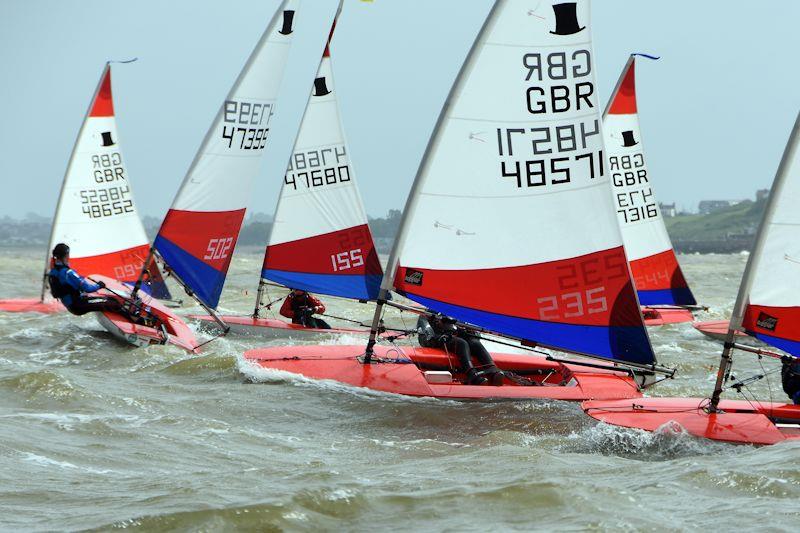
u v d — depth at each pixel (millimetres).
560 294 40719
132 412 36531
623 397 41250
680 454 32969
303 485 25312
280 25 69000
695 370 55156
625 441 34062
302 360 44750
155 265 77625
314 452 31969
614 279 40438
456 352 44250
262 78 68750
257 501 23109
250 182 69125
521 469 28281
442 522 22609
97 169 76938
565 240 40531
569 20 39594
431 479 26500
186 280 67250
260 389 41875
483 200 40281
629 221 84750
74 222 76438
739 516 23328
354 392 41250
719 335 71375
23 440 30328
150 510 22734
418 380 41719
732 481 26719
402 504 23875
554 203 40344
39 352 53875
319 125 71375
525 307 40875
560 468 28812
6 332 59719
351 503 23703
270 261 70188
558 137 40156
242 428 35219
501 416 38031
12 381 39062
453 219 40469
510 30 39375
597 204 40344
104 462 28578
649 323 80312
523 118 39969
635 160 84688
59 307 73312
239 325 66938
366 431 35781
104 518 22172
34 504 23609
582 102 40125
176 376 46000
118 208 77938
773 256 34656
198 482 25703
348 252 71812
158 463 28875
